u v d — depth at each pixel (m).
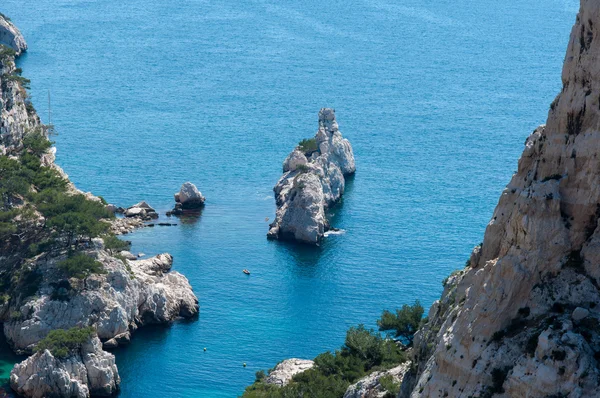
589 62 118.06
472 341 119.00
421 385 127.56
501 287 118.44
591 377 108.56
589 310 115.12
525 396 111.62
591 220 118.06
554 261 118.44
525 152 128.50
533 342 113.81
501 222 131.00
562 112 120.44
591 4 117.31
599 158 117.12
